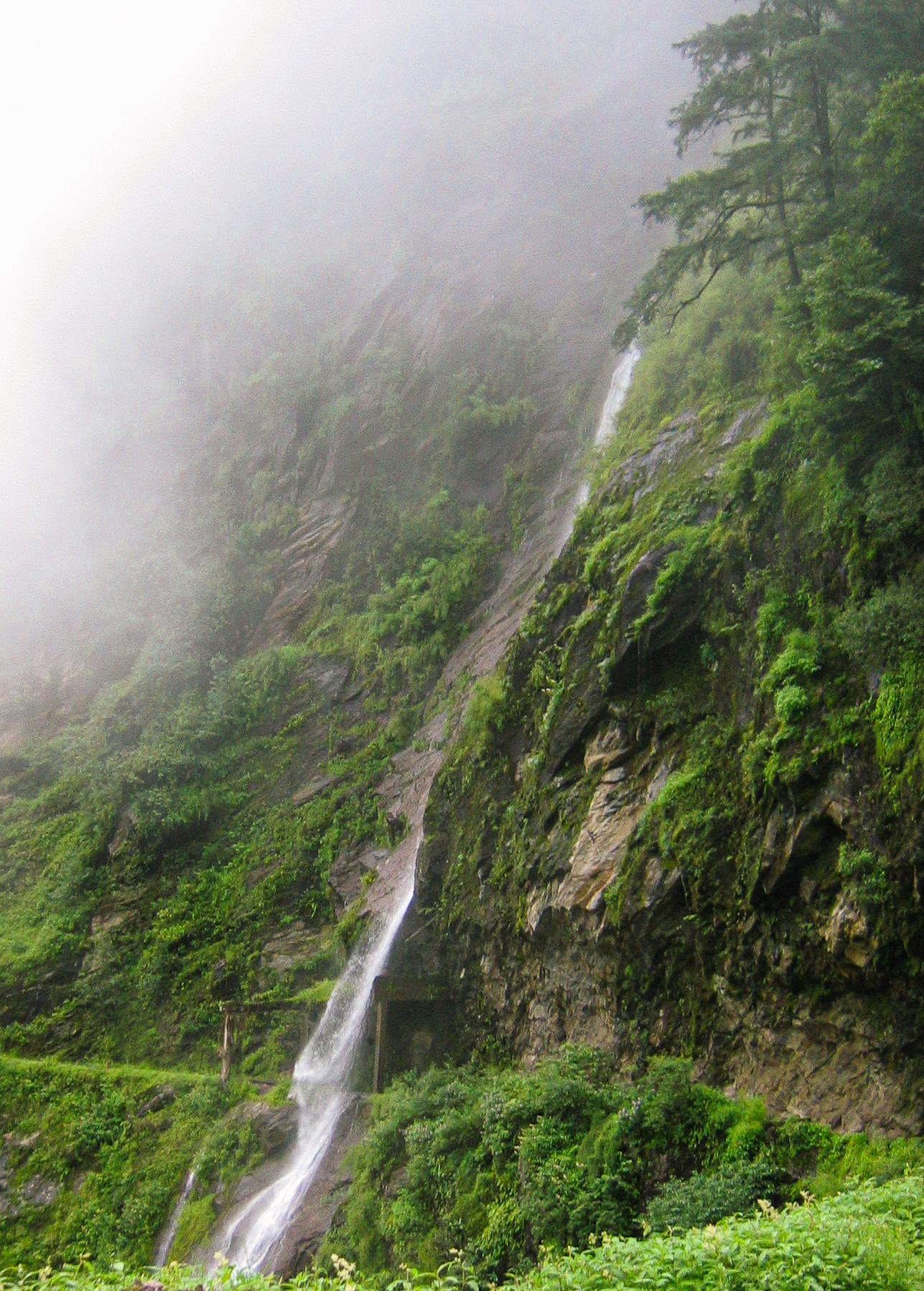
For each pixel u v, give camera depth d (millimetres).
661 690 16297
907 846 10812
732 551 15719
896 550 12641
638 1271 7930
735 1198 10633
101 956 27469
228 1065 22438
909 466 12844
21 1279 8789
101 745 34875
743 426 17812
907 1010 10656
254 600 38125
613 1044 14922
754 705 14102
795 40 17391
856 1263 7195
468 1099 16609
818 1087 11305
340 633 34469
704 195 18031
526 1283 8461
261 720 33031
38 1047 26156
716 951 13406
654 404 22266
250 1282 8578
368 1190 16562
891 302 12758
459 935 20000
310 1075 21312
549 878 16969
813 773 12367
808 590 14062
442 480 37219
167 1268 9031
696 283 25875
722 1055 12875
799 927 12078
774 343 17938
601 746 17203
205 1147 20844
